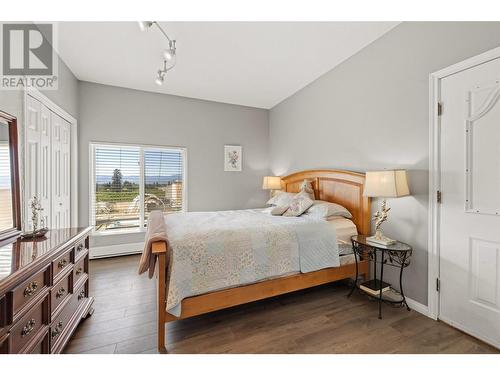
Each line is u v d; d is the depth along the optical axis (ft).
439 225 6.53
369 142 8.70
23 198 6.61
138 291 8.25
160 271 5.42
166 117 13.21
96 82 11.64
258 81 11.74
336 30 7.90
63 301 5.06
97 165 11.98
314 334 5.94
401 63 7.54
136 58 9.39
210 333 5.97
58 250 4.61
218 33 7.94
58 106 8.98
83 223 11.48
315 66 10.28
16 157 5.82
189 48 8.80
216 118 14.49
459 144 6.07
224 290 6.16
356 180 9.04
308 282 7.41
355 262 8.29
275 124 15.24
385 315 6.82
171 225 7.82
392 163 7.84
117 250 12.21
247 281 6.41
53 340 4.56
